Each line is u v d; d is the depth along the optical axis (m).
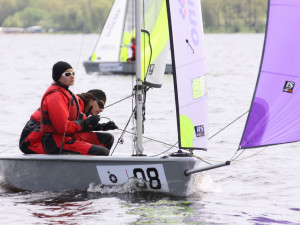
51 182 22.67
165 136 36.56
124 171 21.70
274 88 19.67
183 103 20.80
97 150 22.50
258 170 26.81
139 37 22.09
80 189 22.41
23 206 20.59
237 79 85.75
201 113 21.16
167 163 21.09
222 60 138.12
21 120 44.25
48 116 22.31
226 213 19.80
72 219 18.97
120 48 82.62
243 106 52.47
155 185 21.58
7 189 23.34
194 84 21.00
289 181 24.72
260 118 19.69
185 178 21.11
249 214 19.77
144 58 22.84
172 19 20.69
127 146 32.56
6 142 34.91
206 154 31.00
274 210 20.31
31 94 64.75
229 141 34.69
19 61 138.88
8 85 76.56
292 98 19.64
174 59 20.70
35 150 23.02
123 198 21.30
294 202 21.41
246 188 23.48
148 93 64.81
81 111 23.44
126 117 44.09
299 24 19.61
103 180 22.09
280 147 32.38
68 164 22.30
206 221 18.86
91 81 78.88
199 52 21.19
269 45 19.70
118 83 75.94
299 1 19.61
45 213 19.69
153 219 18.92
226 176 25.64
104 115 45.22
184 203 20.80
